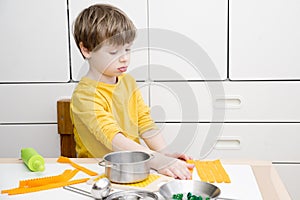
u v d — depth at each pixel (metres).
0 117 1.33
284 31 1.24
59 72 1.30
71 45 1.28
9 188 0.74
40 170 0.83
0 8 1.26
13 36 1.28
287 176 1.31
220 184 0.74
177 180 0.71
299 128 1.28
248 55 1.25
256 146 1.30
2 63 1.30
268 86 1.26
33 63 1.30
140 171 0.75
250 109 1.28
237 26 1.24
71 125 1.24
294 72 1.25
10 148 1.35
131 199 0.66
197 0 1.24
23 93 1.31
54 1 1.26
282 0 1.22
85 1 1.26
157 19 1.25
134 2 1.25
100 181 0.69
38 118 1.33
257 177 0.77
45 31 1.28
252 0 1.23
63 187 0.73
